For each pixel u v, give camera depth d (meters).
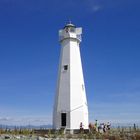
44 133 42.25
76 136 39.84
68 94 48.78
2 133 39.62
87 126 49.72
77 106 48.47
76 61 50.84
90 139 37.34
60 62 51.34
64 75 50.00
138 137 38.38
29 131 42.53
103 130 46.78
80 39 52.81
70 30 51.97
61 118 48.44
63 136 39.50
